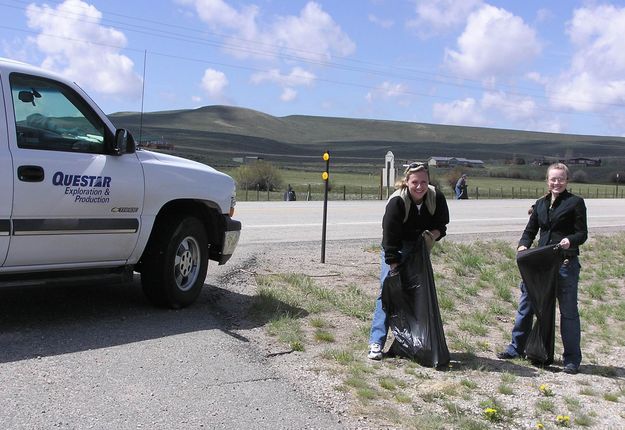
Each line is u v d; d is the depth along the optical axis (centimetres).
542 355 625
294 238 1355
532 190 7400
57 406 428
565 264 616
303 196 4566
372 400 487
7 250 535
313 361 567
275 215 1934
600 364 659
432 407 483
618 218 2511
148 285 670
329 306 769
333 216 1997
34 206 543
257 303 730
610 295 1068
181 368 515
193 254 700
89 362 509
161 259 658
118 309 670
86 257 595
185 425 418
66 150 572
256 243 1234
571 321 620
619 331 832
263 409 453
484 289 1004
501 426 461
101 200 589
